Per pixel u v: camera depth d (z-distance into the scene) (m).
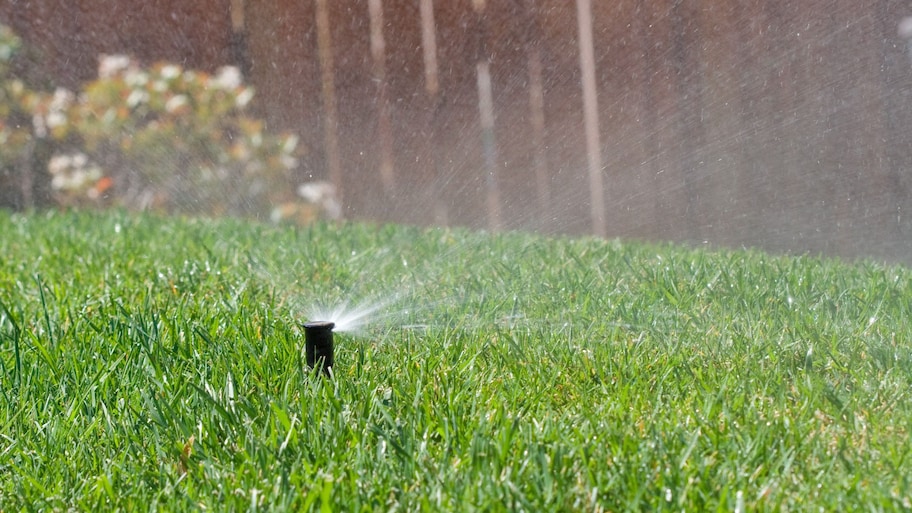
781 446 8.30
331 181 26.39
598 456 8.21
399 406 9.66
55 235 20.30
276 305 13.97
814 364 10.46
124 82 27.03
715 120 21.69
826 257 16.45
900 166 19.52
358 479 8.06
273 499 7.93
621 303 12.89
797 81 20.69
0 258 18.48
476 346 11.42
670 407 9.46
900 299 12.52
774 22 20.86
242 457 8.68
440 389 10.07
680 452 8.27
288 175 26.22
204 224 21.70
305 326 10.45
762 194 21.14
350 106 26.27
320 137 26.59
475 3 24.53
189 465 8.73
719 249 17.94
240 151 26.03
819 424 8.94
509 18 24.09
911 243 18.98
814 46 20.47
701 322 12.20
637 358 10.87
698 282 13.90
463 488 7.80
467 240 18.62
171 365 11.16
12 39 28.39
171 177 26.69
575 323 12.40
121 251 18.55
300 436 8.95
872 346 10.78
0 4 29.03
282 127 26.80
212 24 27.48
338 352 11.38
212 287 15.15
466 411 9.48
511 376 10.54
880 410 9.20
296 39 26.67
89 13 28.39
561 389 10.20
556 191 23.94
